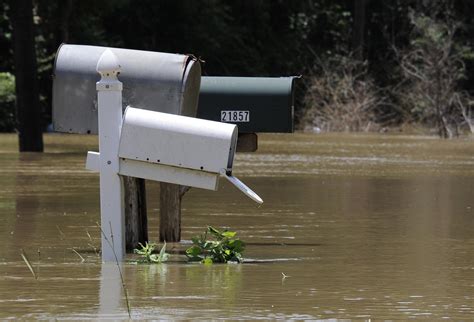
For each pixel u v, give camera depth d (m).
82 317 14.29
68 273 17.69
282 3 118.56
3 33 93.06
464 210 27.97
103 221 18.91
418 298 15.73
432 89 93.81
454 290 16.36
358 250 20.69
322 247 21.11
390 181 37.31
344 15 120.31
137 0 105.56
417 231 23.61
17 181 35.81
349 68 104.69
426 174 40.84
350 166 45.28
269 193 32.41
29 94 55.84
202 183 18.20
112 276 17.45
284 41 116.94
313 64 113.62
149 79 19.84
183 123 18.20
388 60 116.38
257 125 23.64
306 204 29.25
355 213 27.17
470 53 108.88
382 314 14.61
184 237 22.59
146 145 18.31
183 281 17.03
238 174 39.94
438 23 103.50
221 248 19.38
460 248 20.95
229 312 14.63
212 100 23.62
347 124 99.62
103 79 18.50
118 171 18.61
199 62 20.31
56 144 63.81
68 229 23.36
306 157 51.88
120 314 14.48
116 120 18.53
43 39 90.50
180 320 14.12
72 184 34.66
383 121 103.19
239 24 115.00
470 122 92.19
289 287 16.55
